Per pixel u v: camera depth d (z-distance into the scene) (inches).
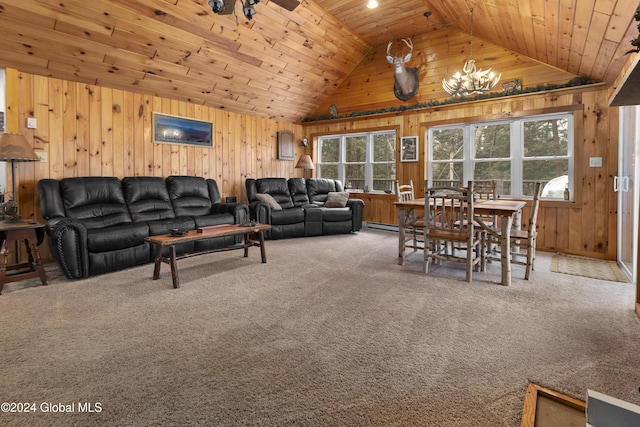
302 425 51.2
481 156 204.1
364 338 78.8
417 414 53.7
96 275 129.5
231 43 180.2
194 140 209.6
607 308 97.3
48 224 124.2
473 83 156.9
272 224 203.0
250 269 137.9
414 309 96.3
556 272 136.8
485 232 133.0
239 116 235.5
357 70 250.7
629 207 133.8
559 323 87.1
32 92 146.6
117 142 175.5
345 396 58.0
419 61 222.5
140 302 100.8
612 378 62.9
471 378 63.2
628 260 134.6
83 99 162.7
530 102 181.3
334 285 117.6
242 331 82.0
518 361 69.0
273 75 217.0
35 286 115.9
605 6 92.9
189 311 94.2
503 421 52.2
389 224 243.3
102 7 135.0
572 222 170.7
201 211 189.3
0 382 61.0
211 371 65.1
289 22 187.8
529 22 137.3
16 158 123.8
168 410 54.1
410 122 228.1
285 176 270.2
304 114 271.7
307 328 83.9
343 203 231.0
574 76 170.1
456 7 170.7
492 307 98.0
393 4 188.9
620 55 119.9
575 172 168.7
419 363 68.3
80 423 51.1
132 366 66.6
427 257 132.6
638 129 122.2
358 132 255.3
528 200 183.6
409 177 230.4
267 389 59.7
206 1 153.6
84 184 151.4
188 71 184.1
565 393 58.3
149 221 153.6
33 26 129.6
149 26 151.3
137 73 170.9
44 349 72.8
